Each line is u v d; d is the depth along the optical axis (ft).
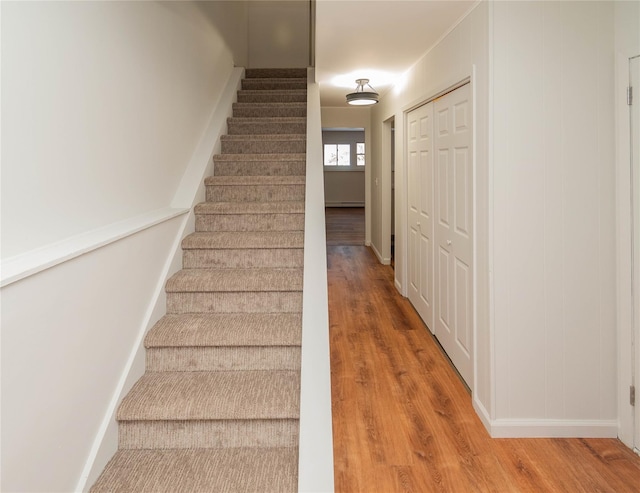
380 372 9.89
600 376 7.48
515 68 7.18
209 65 12.33
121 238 6.10
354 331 12.40
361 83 15.35
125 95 6.72
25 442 4.13
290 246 9.00
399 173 15.60
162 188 8.57
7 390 3.85
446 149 10.22
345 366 10.21
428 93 11.07
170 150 9.04
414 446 7.27
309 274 7.38
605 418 7.54
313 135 11.37
